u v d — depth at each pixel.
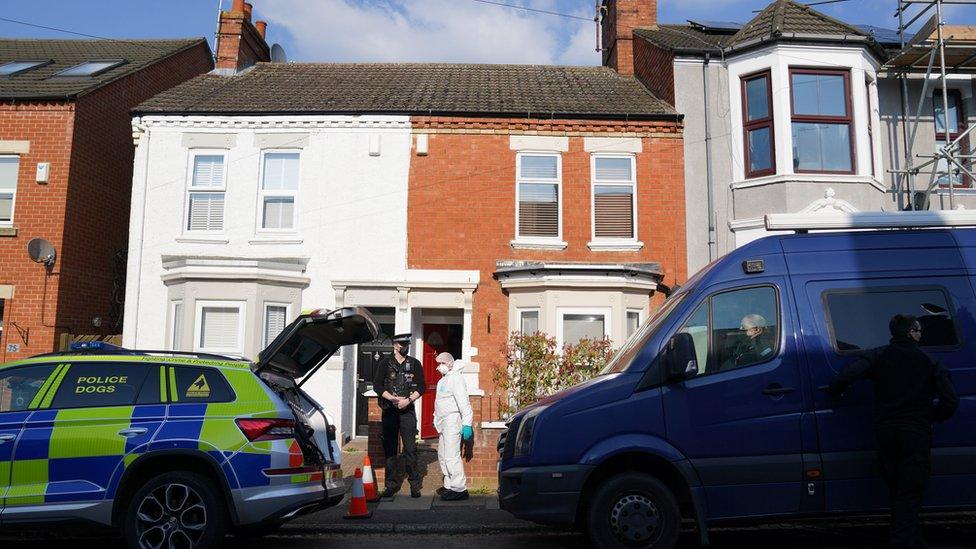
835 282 6.36
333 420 12.48
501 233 13.09
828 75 12.88
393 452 8.95
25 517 5.61
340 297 12.77
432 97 14.25
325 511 8.07
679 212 13.13
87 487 5.72
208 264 12.45
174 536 5.77
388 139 13.30
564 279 12.28
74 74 14.80
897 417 5.70
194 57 17.59
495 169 13.28
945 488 6.02
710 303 6.34
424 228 13.08
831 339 6.20
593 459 5.97
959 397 6.08
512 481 6.24
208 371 6.23
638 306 12.57
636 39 16.05
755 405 6.05
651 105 13.87
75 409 5.93
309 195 13.16
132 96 14.97
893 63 13.27
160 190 13.13
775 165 12.62
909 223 6.61
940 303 6.32
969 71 13.50
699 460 5.97
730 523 6.00
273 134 13.35
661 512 5.94
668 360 6.01
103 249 13.94
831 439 6.02
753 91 13.19
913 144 13.11
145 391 6.08
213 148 13.31
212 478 5.94
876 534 7.16
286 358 7.47
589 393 6.18
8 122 13.07
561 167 13.34
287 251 13.02
